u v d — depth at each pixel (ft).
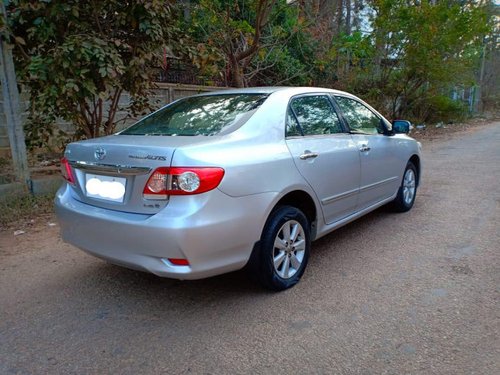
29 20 19.43
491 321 9.59
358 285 11.54
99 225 10.00
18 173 19.47
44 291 11.65
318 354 8.59
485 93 100.63
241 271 12.64
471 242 14.51
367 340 9.00
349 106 15.12
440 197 20.72
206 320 10.00
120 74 19.54
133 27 20.06
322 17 47.60
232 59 30.83
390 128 16.92
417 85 54.03
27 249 14.65
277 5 38.11
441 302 10.48
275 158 10.82
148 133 11.83
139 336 9.44
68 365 8.46
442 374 7.89
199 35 30.78
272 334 9.34
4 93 18.99
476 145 41.39
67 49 17.40
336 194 13.14
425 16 47.39
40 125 21.79
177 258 9.09
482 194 21.06
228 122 11.14
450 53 52.19
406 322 9.64
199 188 9.07
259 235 10.34
